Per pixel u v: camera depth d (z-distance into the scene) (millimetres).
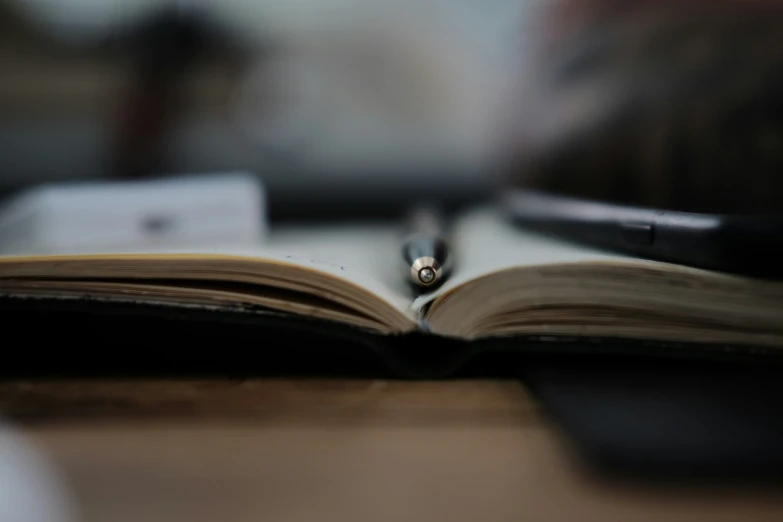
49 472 187
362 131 400
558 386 200
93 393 208
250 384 211
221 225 279
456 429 199
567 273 200
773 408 193
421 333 202
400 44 393
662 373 210
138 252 202
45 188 291
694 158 217
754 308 197
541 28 297
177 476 187
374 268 234
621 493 181
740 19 229
